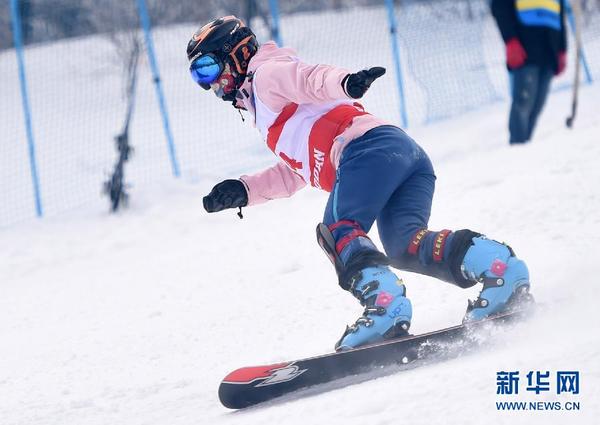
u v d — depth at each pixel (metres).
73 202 40.56
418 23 54.25
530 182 21.20
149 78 63.44
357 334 10.40
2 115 59.44
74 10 74.31
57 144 51.84
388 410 8.17
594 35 56.06
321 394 9.90
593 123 31.69
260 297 17.66
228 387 9.91
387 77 54.72
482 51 52.28
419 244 10.95
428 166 11.60
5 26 75.00
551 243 16.09
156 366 14.41
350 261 10.66
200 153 45.06
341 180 10.92
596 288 11.91
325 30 68.19
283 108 11.46
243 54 11.59
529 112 29.86
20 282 26.94
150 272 23.23
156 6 70.44
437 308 13.66
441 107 43.78
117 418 11.45
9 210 40.56
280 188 12.58
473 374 8.60
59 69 67.88
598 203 18.03
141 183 41.22
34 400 13.34
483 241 10.65
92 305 20.78
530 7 29.09
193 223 30.36
